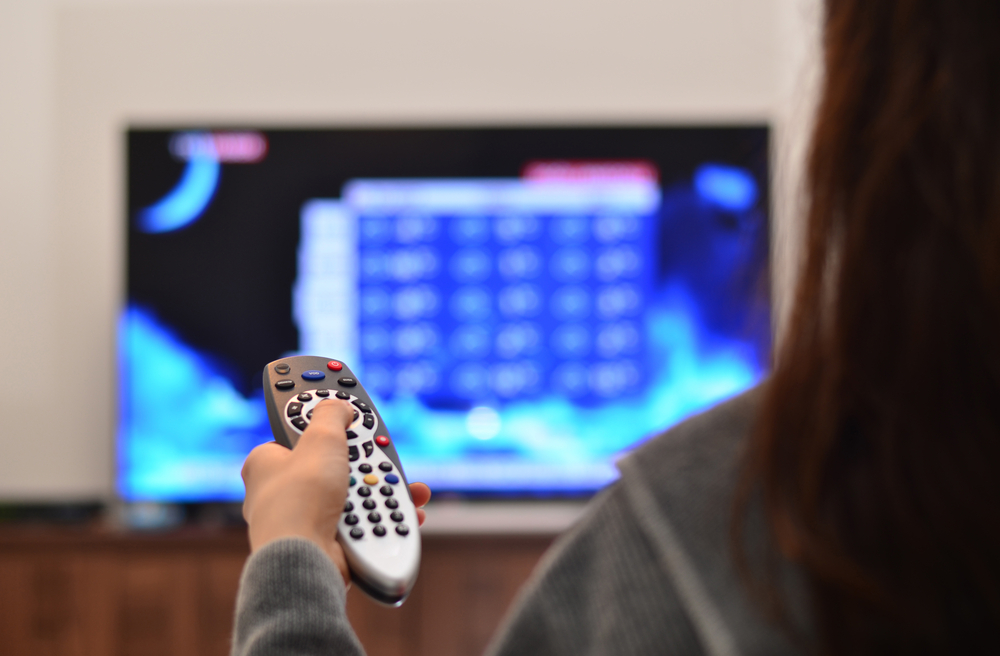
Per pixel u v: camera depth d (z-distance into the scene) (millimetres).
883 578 227
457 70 2191
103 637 1761
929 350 233
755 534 257
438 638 1744
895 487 230
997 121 238
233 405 1947
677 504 275
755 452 266
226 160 1970
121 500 1930
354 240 1968
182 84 2170
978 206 234
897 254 242
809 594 243
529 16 2191
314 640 319
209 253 1966
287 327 1962
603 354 1950
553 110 2188
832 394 247
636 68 2182
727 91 2172
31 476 2080
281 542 353
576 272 1958
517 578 1755
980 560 222
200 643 1759
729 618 250
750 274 1933
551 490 1940
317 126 1972
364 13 2193
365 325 1965
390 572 418
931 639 223
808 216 275
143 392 1946
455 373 1955
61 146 2137
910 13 251
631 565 281
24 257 2117
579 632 289
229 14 2182
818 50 301
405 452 1947
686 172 1956
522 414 1949
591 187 1960
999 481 224
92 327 2111
